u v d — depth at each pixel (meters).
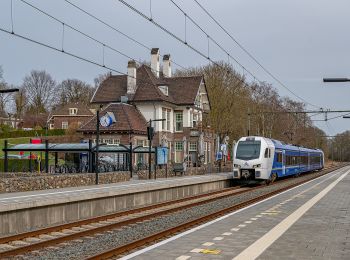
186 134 57.53
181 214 18.25
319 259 9.19
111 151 34.28
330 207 18.42
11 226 14.05
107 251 10.08
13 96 106.62
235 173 35.66
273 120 81.88
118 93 57.22
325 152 130.88
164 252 9.99
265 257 9.38
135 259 9.33
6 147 33.50
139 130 50.62
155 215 17.70
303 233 12.28
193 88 59.03
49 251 11.06
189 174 40.25
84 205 17.69
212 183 32.19
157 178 34.12
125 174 30.75
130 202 21.12
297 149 48.19
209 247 10.48
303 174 57.16
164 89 56.47
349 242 10.99
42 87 116.56
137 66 60.06
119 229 14.57
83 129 50.94
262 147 35.59
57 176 24.20
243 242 11.05
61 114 100.75
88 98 120.12
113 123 50.25
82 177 26.00
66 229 14.51
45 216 15.55
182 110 58.16
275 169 38.28
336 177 45.94
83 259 9.57
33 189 22.45
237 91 65.81
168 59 63.12
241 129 67.62
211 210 19.66
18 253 10.68
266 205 19.48
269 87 81.12
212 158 61.22
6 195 19.39
